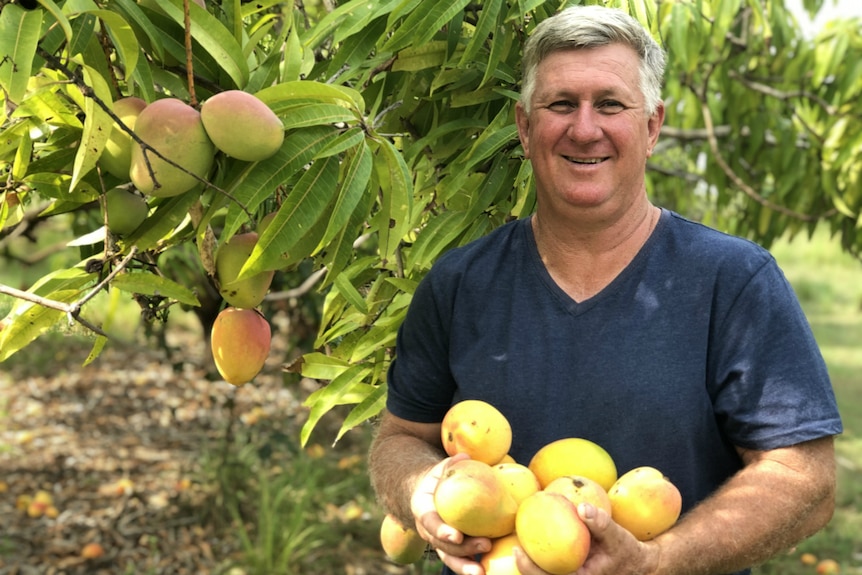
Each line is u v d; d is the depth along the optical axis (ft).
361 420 6.00
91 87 4.28
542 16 5.95
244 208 4.46
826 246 55.16
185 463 19.22
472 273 5.31
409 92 6.15
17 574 14.24
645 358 4.83
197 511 16.51
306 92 4.71
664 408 4.77
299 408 22.95
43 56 4.15
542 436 4.96
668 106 13.85
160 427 21.75
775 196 12.50
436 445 5.76
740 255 4.86
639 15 5.90
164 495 17.42
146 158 4.20
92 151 4.28
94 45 4.83
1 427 21.62
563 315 5.02
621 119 4.84
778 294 4.78
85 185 4.87
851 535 16.70
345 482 17.40
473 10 6.12
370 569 15.06
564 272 5.10
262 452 16.39
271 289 12.54
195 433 21.30
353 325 6.42
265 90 4.62
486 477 4.16
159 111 4.35
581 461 4.43
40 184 4.90
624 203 4.92
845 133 11.48
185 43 4.63
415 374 5.56
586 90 4.82
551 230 5.10
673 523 4.32
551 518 3.91
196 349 29.01
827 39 11.61
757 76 12.35
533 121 5.04
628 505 4.22
